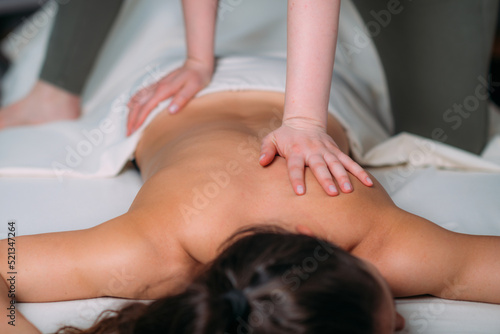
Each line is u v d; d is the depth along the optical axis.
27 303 0.83
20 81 1.87
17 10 2.54
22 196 1.16
